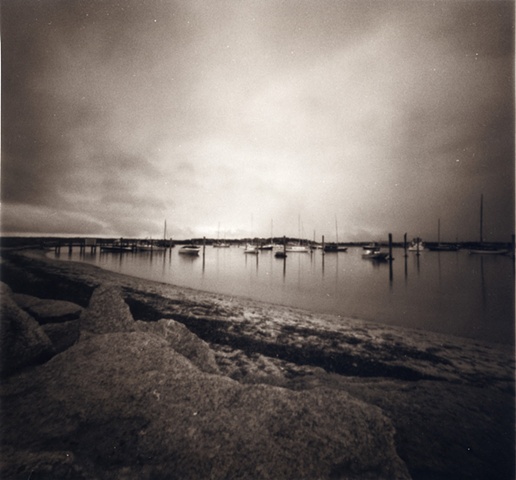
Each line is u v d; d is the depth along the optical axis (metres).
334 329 6.70
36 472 2.11
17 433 2.45
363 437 2.49
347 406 2.79
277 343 5.59
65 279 12.45
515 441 2.83
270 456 2.30
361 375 4.45
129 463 2.25
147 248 52.62
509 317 9.47
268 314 7.95
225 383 3.01
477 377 4.50
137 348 3.43
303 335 6.13
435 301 12.19
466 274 22.36
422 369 4.75
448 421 3.10
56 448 2.33
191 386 2.96
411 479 2.25
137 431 2.50
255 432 2.48
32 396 2.86
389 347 5.66
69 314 5.63
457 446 2.74
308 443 2.40
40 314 5.46
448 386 3.96
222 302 9.34
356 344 5.73
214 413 2.67
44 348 3.61
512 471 2.48
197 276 19.73
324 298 12.43
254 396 2.86
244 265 29.94
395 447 2.64
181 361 3.28
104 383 2.97
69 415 2.64
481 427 3.04
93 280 12.43
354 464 2.30
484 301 12.27
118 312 4.56
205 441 2.41
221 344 5.45
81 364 3.22
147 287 11.49
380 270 25.47
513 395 3.82
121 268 23.17
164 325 4.37
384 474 2.26
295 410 2.70
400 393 3.66
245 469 2.22
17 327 3.61
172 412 2.67
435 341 6.30
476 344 6.30
